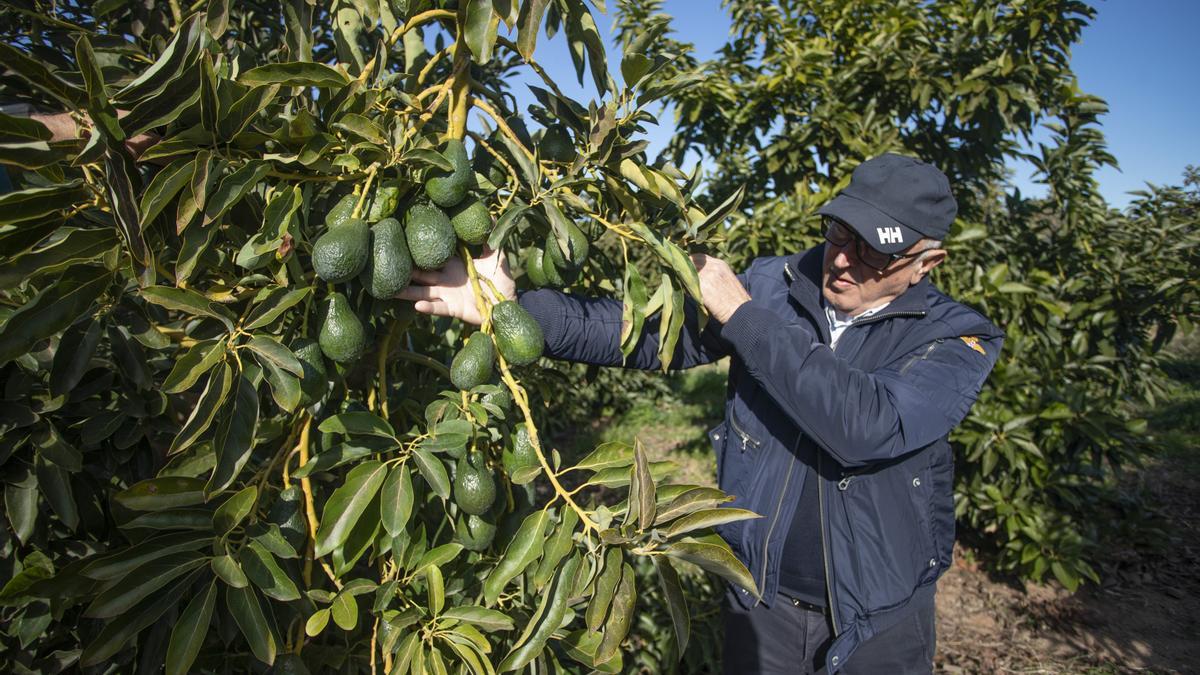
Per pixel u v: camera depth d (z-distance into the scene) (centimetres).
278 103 145
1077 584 472
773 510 202
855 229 172
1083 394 495
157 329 150
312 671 167
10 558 152
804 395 167
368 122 128
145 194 111
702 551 121
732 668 224
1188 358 1250
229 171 127
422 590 153
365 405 167
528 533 128
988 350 189
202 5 162
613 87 158
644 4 470
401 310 152
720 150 661
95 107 107
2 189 152
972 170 578
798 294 208
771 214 582
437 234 133
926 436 171
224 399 116
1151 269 538
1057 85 536
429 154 129
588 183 159
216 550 123
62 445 144
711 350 211
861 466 175
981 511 538
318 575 160
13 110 147
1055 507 550
